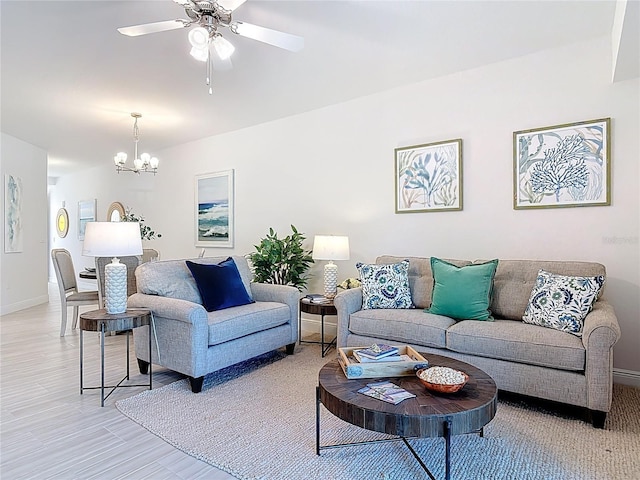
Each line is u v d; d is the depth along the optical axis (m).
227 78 3.62
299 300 3.69
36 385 2.86
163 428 2.21
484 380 1.91
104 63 3.31
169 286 3.12
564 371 2.24
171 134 5.55
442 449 1.98
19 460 1.90
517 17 2.62
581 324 2.37
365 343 2.98
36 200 6.38
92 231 2.67
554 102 3.08
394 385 1.87
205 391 2.74
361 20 2.65
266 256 4.24
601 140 2.89
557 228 3.08
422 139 3.73
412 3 2.45
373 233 4.08
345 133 4.26
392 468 1.83
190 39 2.21
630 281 2.82
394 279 3.23
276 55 3.16
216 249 5.68
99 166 7.98
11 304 5.77
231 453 1.96
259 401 2.57
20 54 3.15
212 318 2.88
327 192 4.43
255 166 5.12
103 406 2.50
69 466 1.86
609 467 1.81
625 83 2.82
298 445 2.03
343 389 1.83
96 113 4.62
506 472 1.78
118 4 2.48
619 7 2.28
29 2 2.45
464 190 3.50
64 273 4.36
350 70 3.46
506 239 3.30
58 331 4.51
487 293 2.83
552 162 3.08
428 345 2.70
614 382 2.88
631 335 2.83
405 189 3.83
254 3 2.45
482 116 3.40
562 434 2.11
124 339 4.15
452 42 2.96
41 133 5.52
